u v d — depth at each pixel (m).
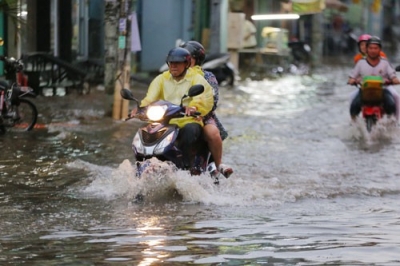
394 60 115.06
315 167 30.77
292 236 19.12
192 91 23.59
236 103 57.41
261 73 89.06
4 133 38.53
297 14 90.56
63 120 44.50
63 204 23.28
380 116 40.50
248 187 25.84
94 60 68.19
